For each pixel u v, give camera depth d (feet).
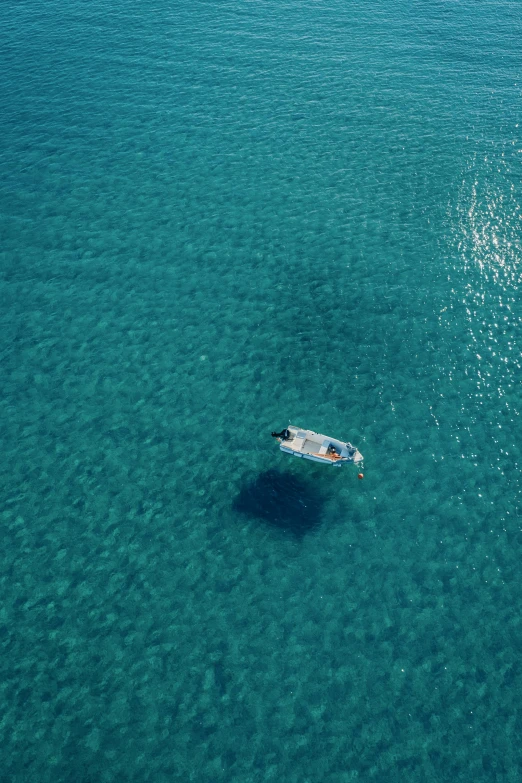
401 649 143.64
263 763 129.08
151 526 162.81
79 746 131.13
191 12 346.74
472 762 129.70
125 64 308.60
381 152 266.16
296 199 247.50
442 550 159.02
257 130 275.39
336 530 162.50
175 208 244.22
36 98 289.74
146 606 149.69
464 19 345.10
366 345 203.10
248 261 226.58
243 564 156.46
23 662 141.49
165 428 182.39
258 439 180.14
